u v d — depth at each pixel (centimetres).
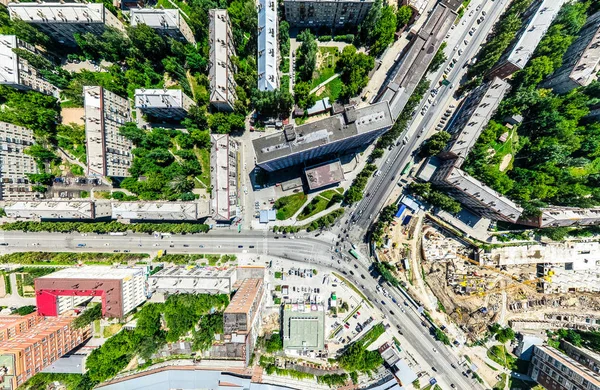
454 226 10394
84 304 10544
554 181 9562
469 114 9281
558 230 9594
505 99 9550
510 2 10000
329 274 10481
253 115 10244
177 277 9331
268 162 8288
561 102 9325
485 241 10331
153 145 10069
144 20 8806
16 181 9612
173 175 9856
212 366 10344
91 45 9319
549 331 10231
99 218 10444
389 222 10181
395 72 9469
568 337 10056
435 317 10369
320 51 10119
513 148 9925
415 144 10231
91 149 8881
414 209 10181
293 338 9981
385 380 9800
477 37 10094
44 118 9588
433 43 9281
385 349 10100
